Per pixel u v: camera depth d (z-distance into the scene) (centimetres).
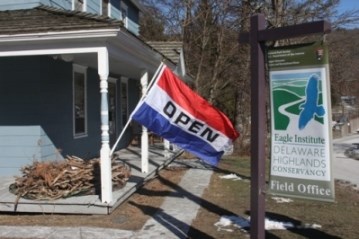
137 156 1550
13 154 1092
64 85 1206
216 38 2772
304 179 518
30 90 1087
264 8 1942
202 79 2716
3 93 1095
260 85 547
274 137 538
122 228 748
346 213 887
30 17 945
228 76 2745
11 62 1091
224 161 1686
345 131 4353
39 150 1084
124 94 1920
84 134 1350
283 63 528
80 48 864
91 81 1417
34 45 875
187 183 1173
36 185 854
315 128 509
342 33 2344
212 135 766
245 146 1980
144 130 1173
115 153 1628
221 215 842
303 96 516
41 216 824
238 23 2608
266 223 782
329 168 502
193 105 761
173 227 757
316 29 497
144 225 767
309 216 855
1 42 864
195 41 2836
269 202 971
